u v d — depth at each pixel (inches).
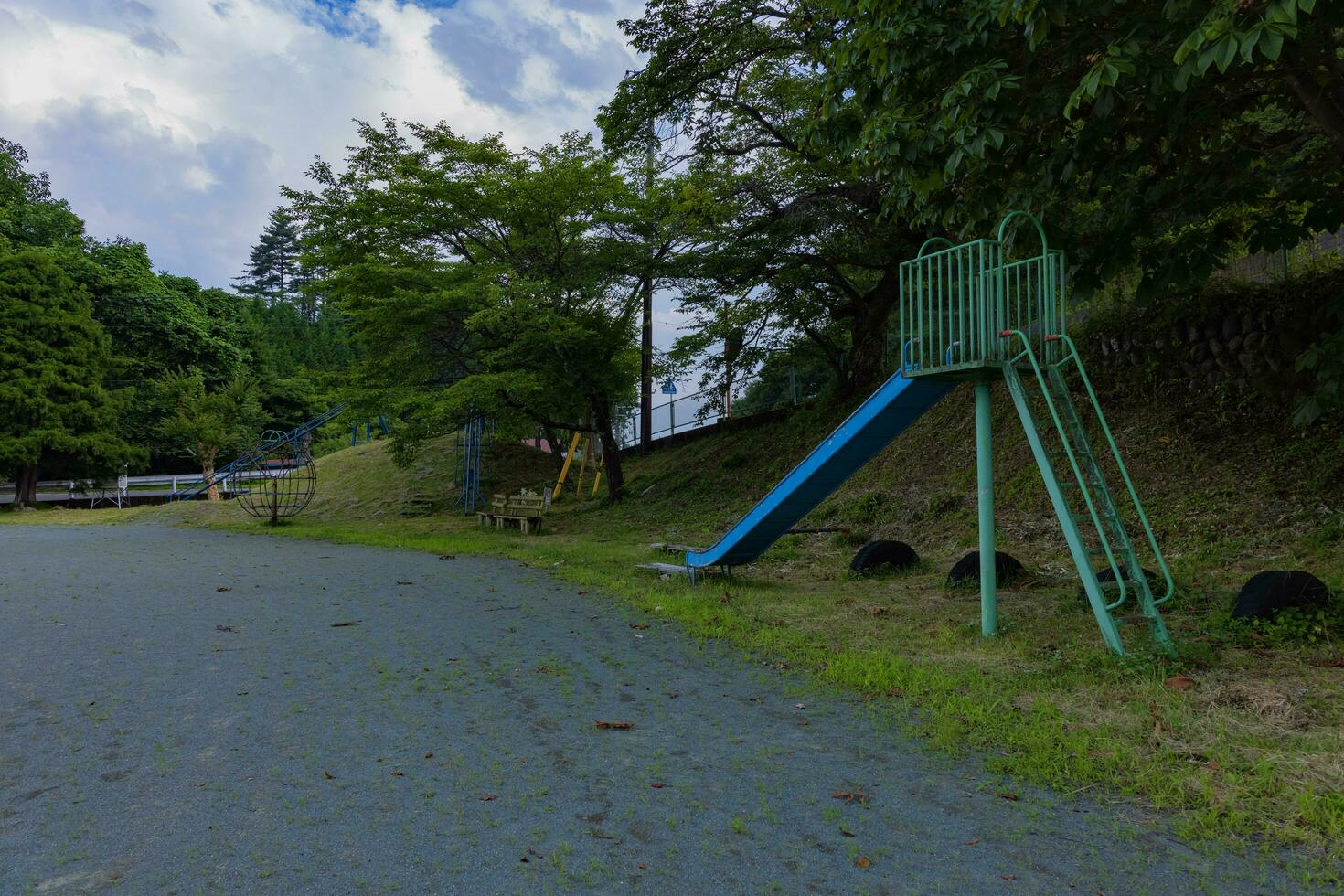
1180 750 148.0
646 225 704.4
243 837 121.0
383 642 254.1
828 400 718.5
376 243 683.4
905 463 551.2
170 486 1309.1
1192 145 267.6
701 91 565.0
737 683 206.2
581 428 770.8
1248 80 245.4
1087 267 279.6
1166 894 104.7
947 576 345.1
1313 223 269.1
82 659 231.0
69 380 1091.9
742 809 130.8
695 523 620.4
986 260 249.9
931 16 239.9
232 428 1261.1
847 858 114.7
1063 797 134.6
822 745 160.4
